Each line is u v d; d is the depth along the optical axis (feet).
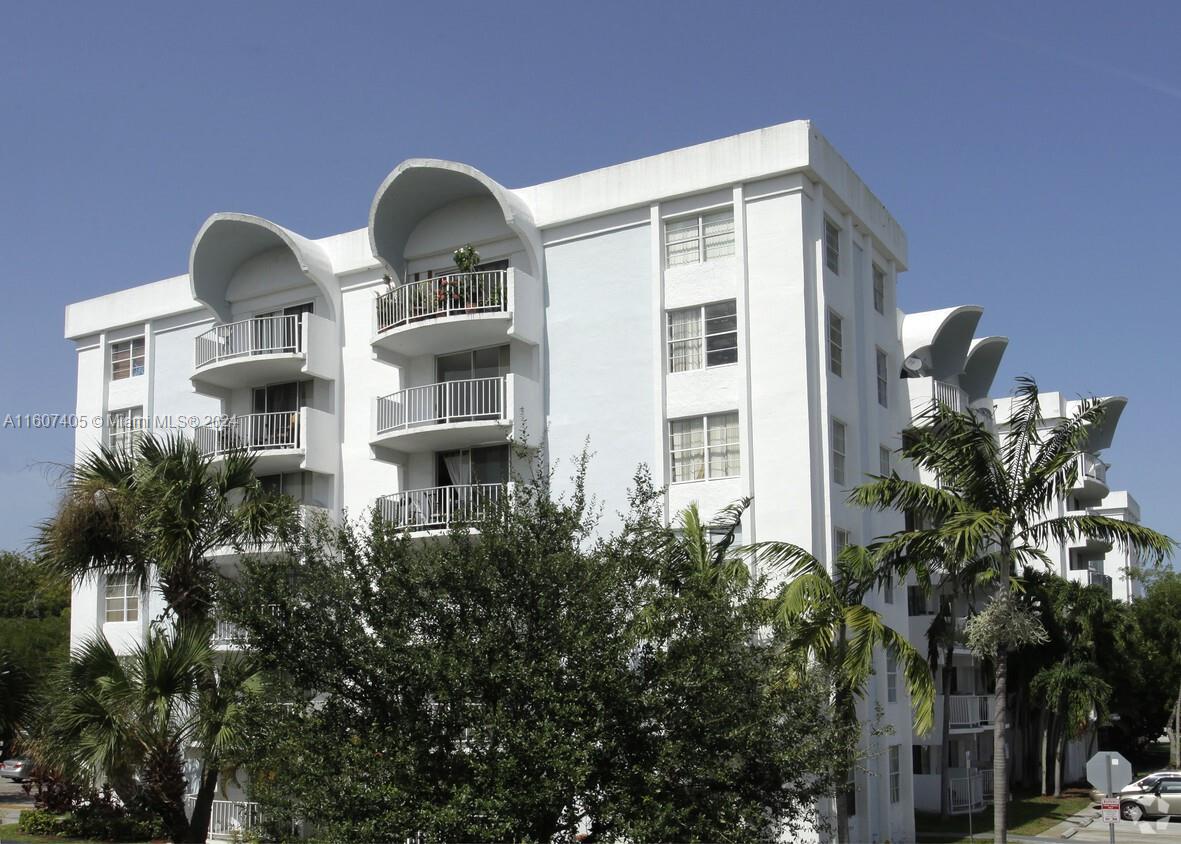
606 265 91.76
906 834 92.84
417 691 43.70
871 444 93.97
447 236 98.89
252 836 47.06
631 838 40.78
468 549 45.60
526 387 91.20
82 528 69.67
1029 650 132.67
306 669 44.75
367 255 103.65
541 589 44.32
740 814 43.11
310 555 47.73
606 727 42.24
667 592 47.39
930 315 111.04
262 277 110.01
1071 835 106.01
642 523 49.55
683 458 86.79
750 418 84.33
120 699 61.98
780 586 65.72
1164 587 176.14
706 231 88.74
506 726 40.78
